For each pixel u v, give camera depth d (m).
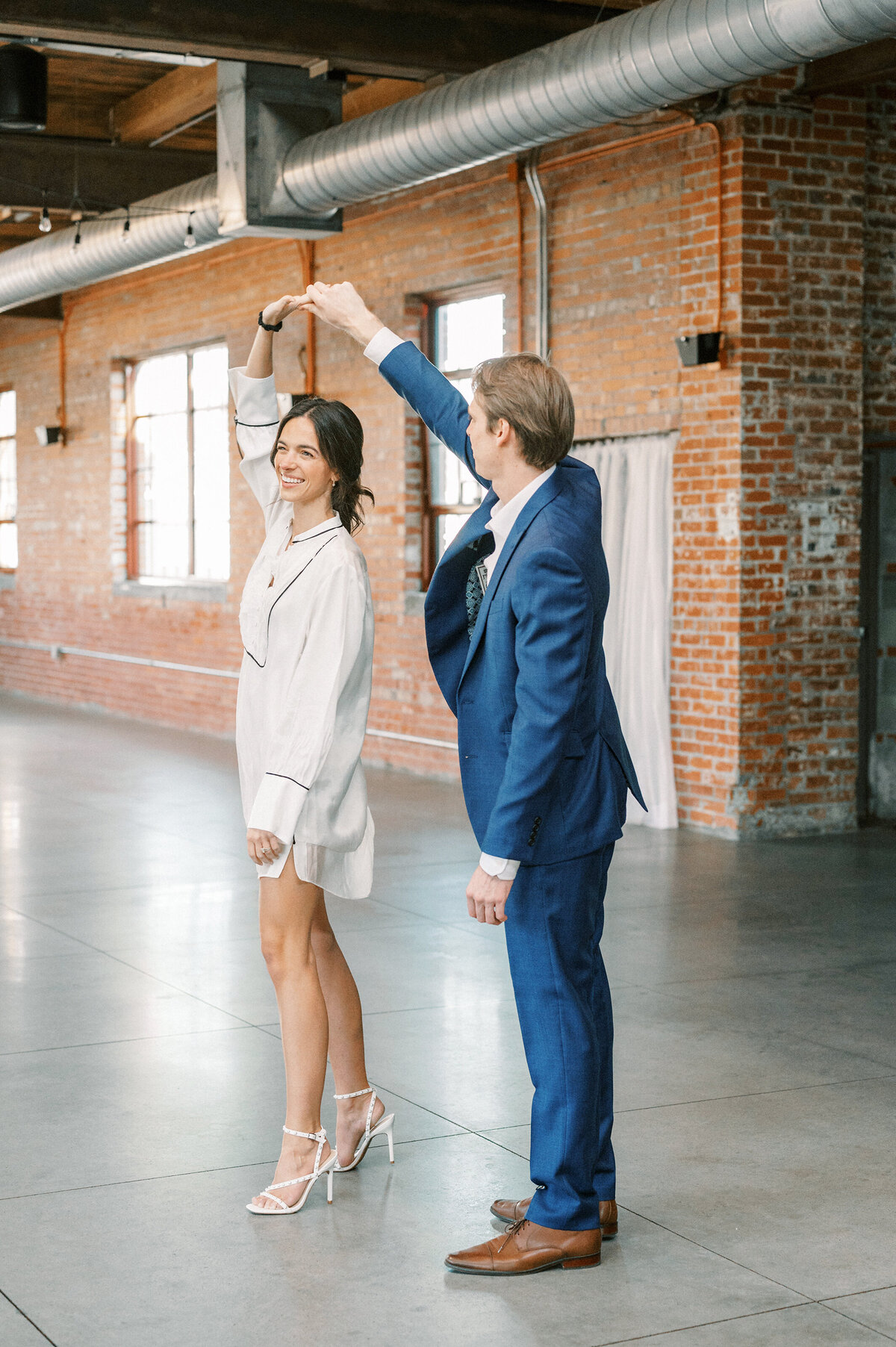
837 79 7.30
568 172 8.51
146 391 13.39
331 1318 2.70
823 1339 2.62
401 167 6.86
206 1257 2.94
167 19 6.61
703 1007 4.70
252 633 3.25
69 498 14.63
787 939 5.58
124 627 13.63
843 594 7.80
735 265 7.41
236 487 11.85
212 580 12.45
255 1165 3.41
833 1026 4.51
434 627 2.96
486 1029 4.47
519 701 2.71
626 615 8.12
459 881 6.66
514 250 8.92
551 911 2.80
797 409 7.59
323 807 3.14
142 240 8.96
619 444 8.21
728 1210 3.18
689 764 7.88
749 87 7.33
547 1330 2.65
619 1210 3.18
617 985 4.95
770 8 4.84
